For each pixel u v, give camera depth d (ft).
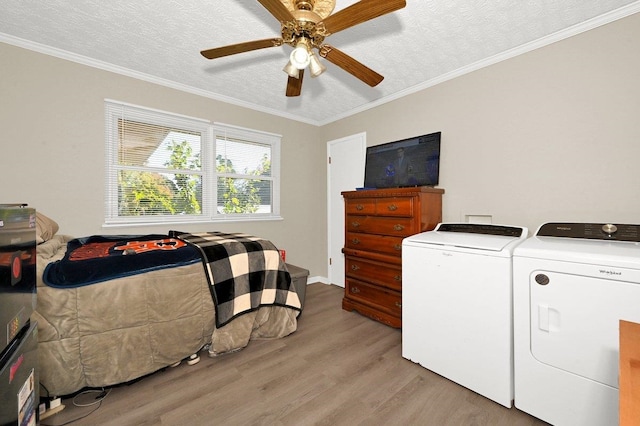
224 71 8.40
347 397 4.96
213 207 10.22
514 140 7.09
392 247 7.97
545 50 6.59
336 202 12.42
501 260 4.71
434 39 6.69
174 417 4.42
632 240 4.72
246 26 6.30
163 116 9.09
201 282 5.99
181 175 9.61
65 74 7.45
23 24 6.25
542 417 4.36
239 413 4.54
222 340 6.06
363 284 8.78
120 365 4.92
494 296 4.81
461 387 5.27
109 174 8.24
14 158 6.84
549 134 6.54
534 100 6.76
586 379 3.97
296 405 4.74
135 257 5.37
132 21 6.14
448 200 8.40
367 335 7.41
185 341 5.70
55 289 4.46
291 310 7.52
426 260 5.83
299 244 12.55
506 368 4.69
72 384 4.54
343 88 9.49
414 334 6.07
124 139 8.50
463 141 8.07
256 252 7.06
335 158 12.45
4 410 2.61
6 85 6.72
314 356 6.32
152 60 7.80
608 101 5.79
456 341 5.33
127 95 8.38
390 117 10.09
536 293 4.38
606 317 3.80
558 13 5.75
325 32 4.44
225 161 10.63
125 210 8.59
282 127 11.98
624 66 5.60
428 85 8.86
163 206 9.28
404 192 7.63
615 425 3.76
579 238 5.20
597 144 5.92
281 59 7.71
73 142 7.59
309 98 10.39
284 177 12.06
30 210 3.34
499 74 7.34
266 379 5.44
